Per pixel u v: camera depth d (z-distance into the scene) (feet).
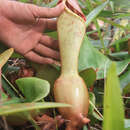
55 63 1.36
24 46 1.35
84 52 1.37
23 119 0.95
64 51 1.12
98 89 1.49
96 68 1.34
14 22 1.33
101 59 1.39
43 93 0.96
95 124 1.21
